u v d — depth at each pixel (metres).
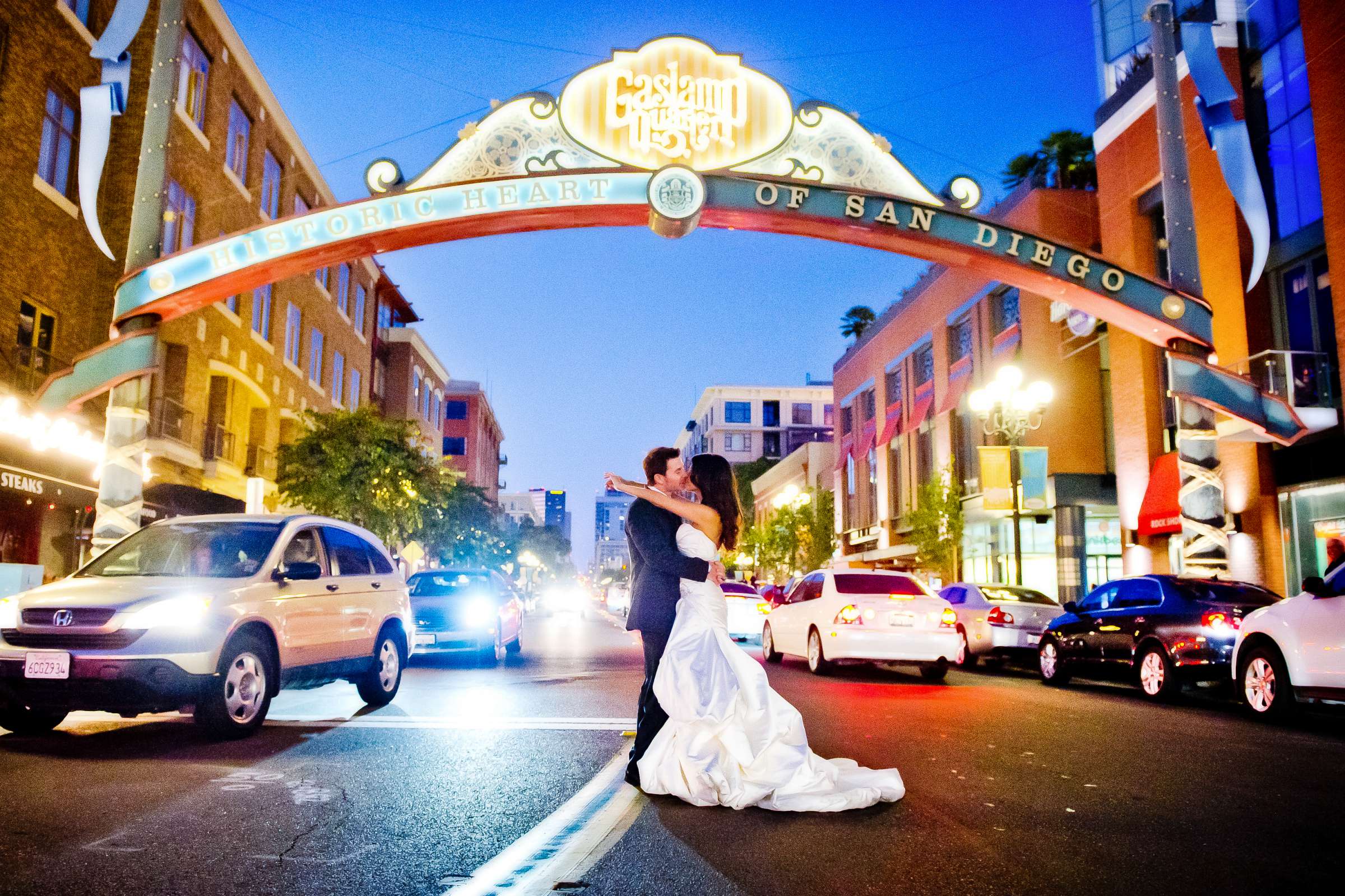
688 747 5.18
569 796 5.32
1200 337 16.17
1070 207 28.59
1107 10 24.02
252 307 28.62
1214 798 5.51
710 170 16.23
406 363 52.16
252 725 7.48
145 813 4.79
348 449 25.64
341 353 39.62
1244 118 20.48
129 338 12.98
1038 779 5.98
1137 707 10.74
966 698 11.20
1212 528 15.63
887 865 4.03
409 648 10.30
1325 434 17.97
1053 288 16.64
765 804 5.03
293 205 32.38
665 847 4.27
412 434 27.45
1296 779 6.16
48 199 18.91
